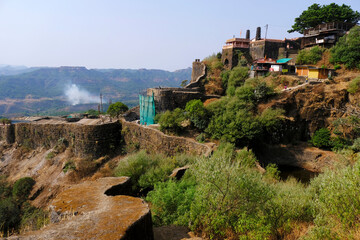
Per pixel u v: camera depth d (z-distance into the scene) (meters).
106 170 29.58
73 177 30.48
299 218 8.76
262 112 30.16
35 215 17.98
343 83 30.86
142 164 16.20
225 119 26.98
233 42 45.50
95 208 6.23
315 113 31.00
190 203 9.11
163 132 28.38
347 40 35.38
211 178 8.04
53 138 37.53
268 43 42.88
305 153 29.47
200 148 22.89
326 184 8.14
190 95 36.59
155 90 36.56
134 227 5.10
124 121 34.25
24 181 30.73
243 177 8.05
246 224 7.41
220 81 42.09
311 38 44.12
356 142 26.16
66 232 4.68
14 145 42.78
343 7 43.38
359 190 6.83
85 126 32.91
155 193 10.23
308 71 35.41
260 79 37.38
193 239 7.24
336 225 6.98
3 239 4.34
